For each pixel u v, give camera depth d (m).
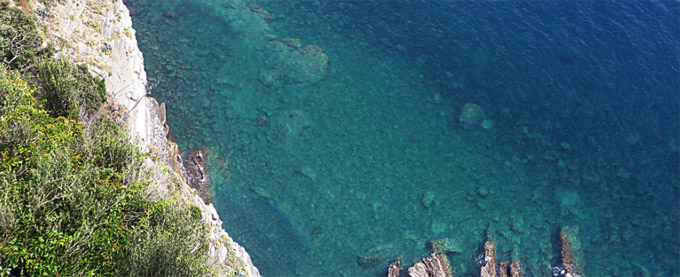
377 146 50.16
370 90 55.22
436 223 44.78
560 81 57.12
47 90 29.27
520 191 47.41
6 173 22.81
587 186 48.00
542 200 46.81
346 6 65.00
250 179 46.09
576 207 46.38
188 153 46.84
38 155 24.23
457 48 60.53
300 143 49.50
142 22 57.91
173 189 34.56
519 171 48.97
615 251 43.28
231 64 55.47
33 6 34.16
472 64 58.72
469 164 49.31
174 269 25.16
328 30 61.47
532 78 57.38
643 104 54.94
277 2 64.06
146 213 26.58
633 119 53.59
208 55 55.94
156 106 46.97
